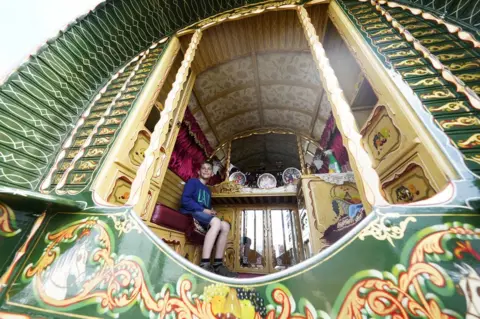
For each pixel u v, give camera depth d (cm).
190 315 110
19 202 164
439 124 149
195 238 353
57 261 148
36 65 287
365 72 221
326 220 376
